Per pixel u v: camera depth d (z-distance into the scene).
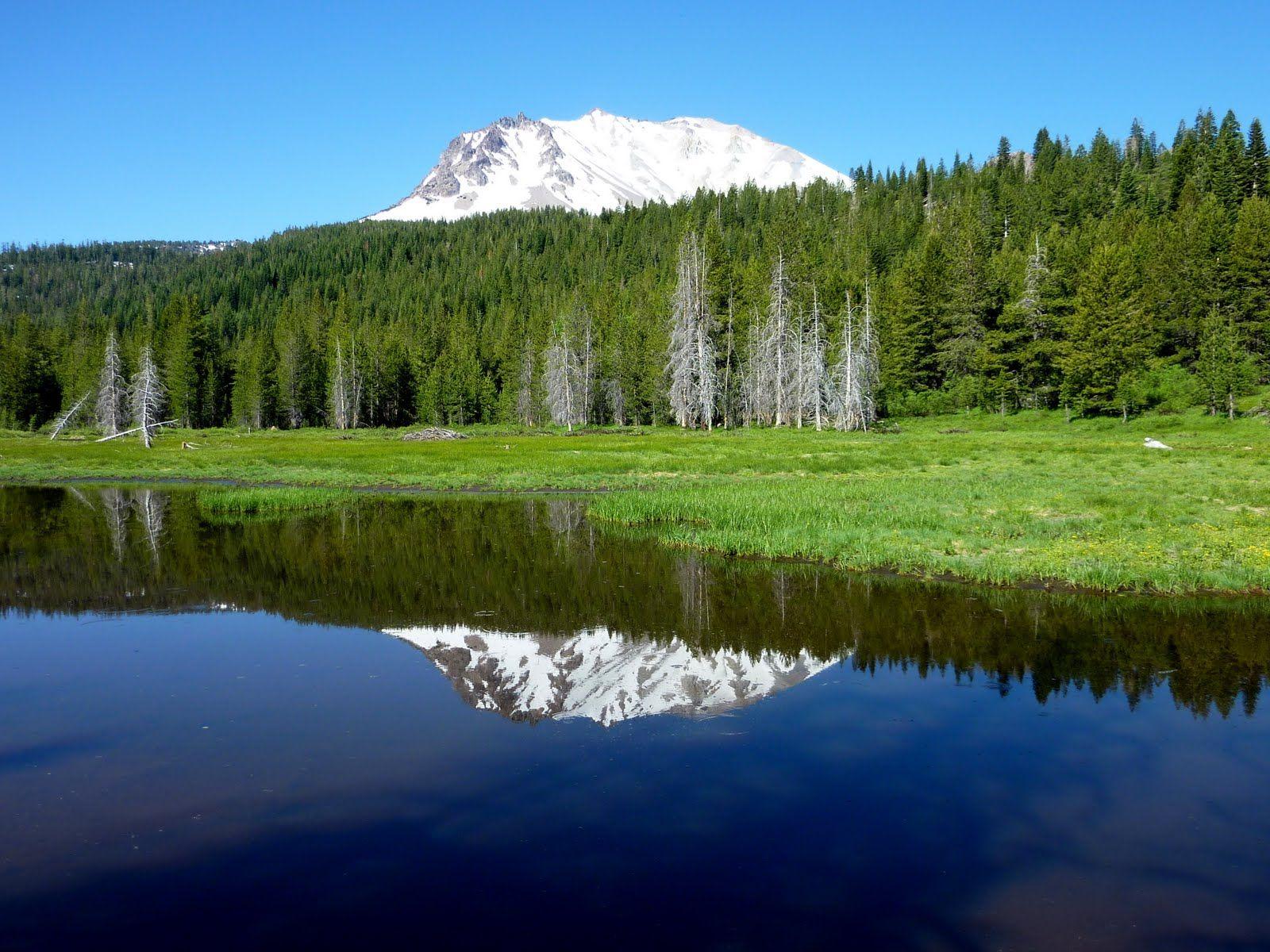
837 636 12.11
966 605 13.75
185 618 13.52
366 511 28.02
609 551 19.69
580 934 5.12
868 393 67.75
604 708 9.24
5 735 8.39
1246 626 12.23
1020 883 5.66
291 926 5.23
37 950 4.97
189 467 44.28
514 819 6.62
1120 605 13.53
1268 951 4.87
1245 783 7.20
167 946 5.02
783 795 7.04
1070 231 96.06
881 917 5.29
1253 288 66.12
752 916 5.31
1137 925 5.17
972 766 7.61
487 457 46.88
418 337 114.94
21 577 16.92
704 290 73.38
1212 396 57.19
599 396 93.06
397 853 6.11
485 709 9.25
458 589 15.60
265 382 94.62
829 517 21.25
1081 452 40.50
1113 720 8.73
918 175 150.62
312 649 11.66
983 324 79.31
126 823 6.56
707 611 13.75
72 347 103.38
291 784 7.25
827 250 110.62
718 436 63.91
